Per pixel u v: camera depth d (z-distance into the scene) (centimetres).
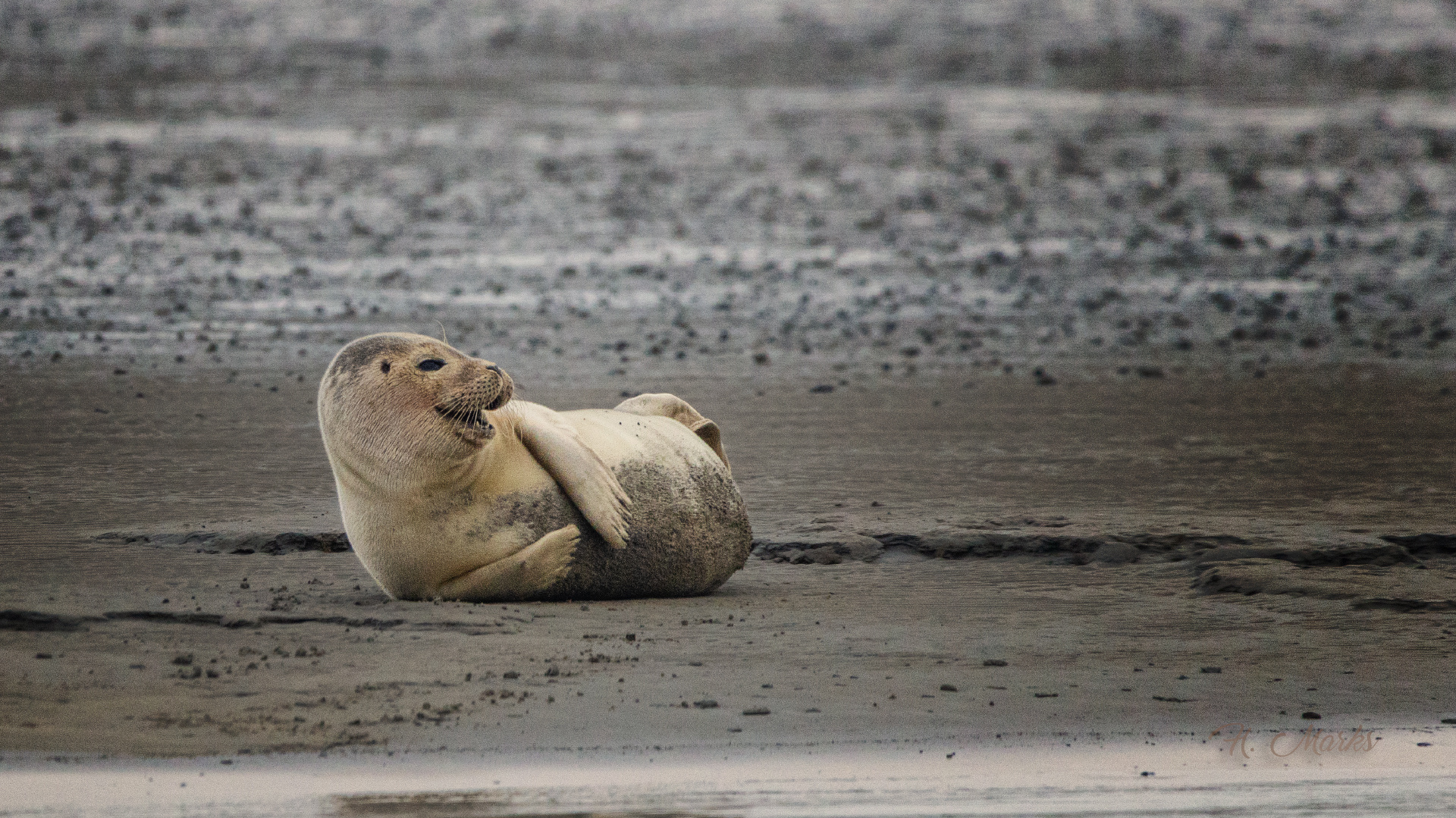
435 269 9844
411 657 3159
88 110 17725
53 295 8550
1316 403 6650
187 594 3616
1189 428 6119
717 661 3219
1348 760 2773
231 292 8862
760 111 19912
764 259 10594
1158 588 3975
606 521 3572
